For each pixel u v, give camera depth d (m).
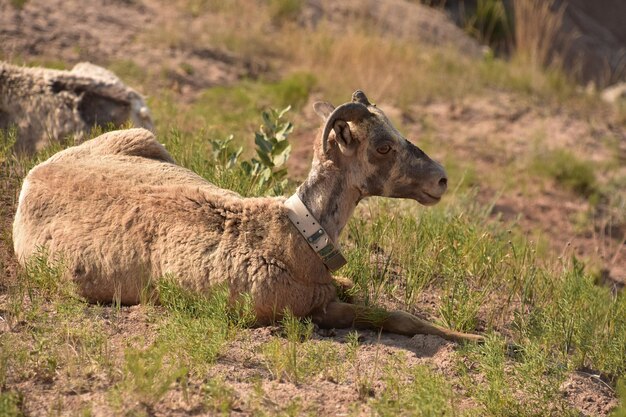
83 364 16.34
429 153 41.62
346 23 57.62
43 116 27.17
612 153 45.94
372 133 18.81
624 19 87.38
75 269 19.28
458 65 53.91
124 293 19.20
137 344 17.39
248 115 38.28
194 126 34.69
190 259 18.80
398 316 19.28
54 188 19.98
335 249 18.98
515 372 17.61
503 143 44.62
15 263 20.55
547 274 23.86
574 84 56.16
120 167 20.62
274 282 18.69
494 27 69.69
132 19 48.88
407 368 17.16
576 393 17.83
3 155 24.77
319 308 19.41
